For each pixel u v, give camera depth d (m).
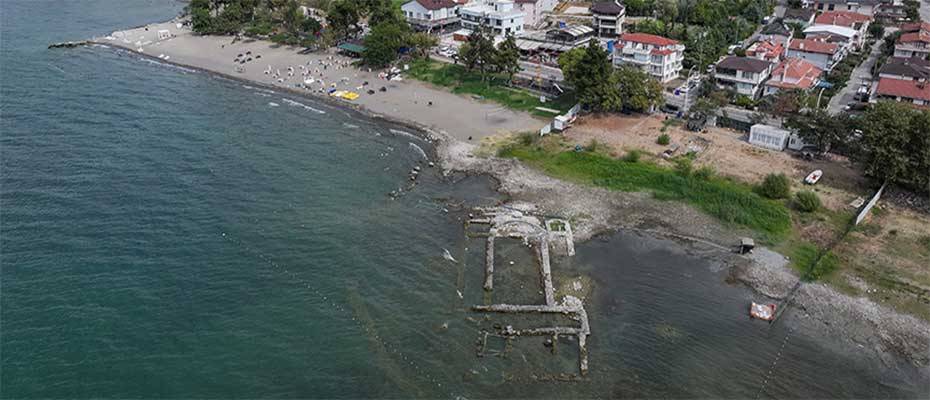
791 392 64.50
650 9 194.25
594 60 125.62
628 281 81.25
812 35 157.88
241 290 76.88
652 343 70.81
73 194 97.62
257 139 122.19
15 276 77.12
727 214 93.94
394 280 80.38
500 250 87.06
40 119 127.69
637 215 95.88
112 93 146.62
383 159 114.81
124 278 77.81
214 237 87.56
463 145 119.50
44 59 173.25
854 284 79.38
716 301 77.62
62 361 64.44
